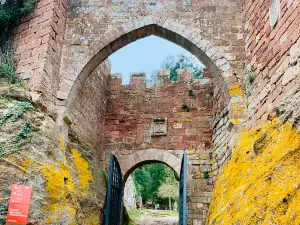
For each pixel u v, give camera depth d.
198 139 9.27
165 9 7.05
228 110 6.62
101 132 9.55
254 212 3.71
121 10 7.09
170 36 7.09
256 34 6.11
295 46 4.52
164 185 24.36
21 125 5.21
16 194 4.72
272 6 5.44
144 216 15.26
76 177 6.68
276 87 5.04
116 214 8.69
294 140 3.84
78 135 7.51
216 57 6.66
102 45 6.82
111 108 10.08
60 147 6.08
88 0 7.21
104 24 7.00
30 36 6.55
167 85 10.05
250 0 6.59
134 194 17.64
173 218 15.32
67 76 6.60
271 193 3.60
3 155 4.82
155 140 9.51
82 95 7.97
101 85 9.74
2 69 5.85
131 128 9.76
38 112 5.68
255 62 6.04
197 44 6.76
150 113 9.82
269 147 4.40
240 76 6.51
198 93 9.75
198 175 8.83
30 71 6.14
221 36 6.83
